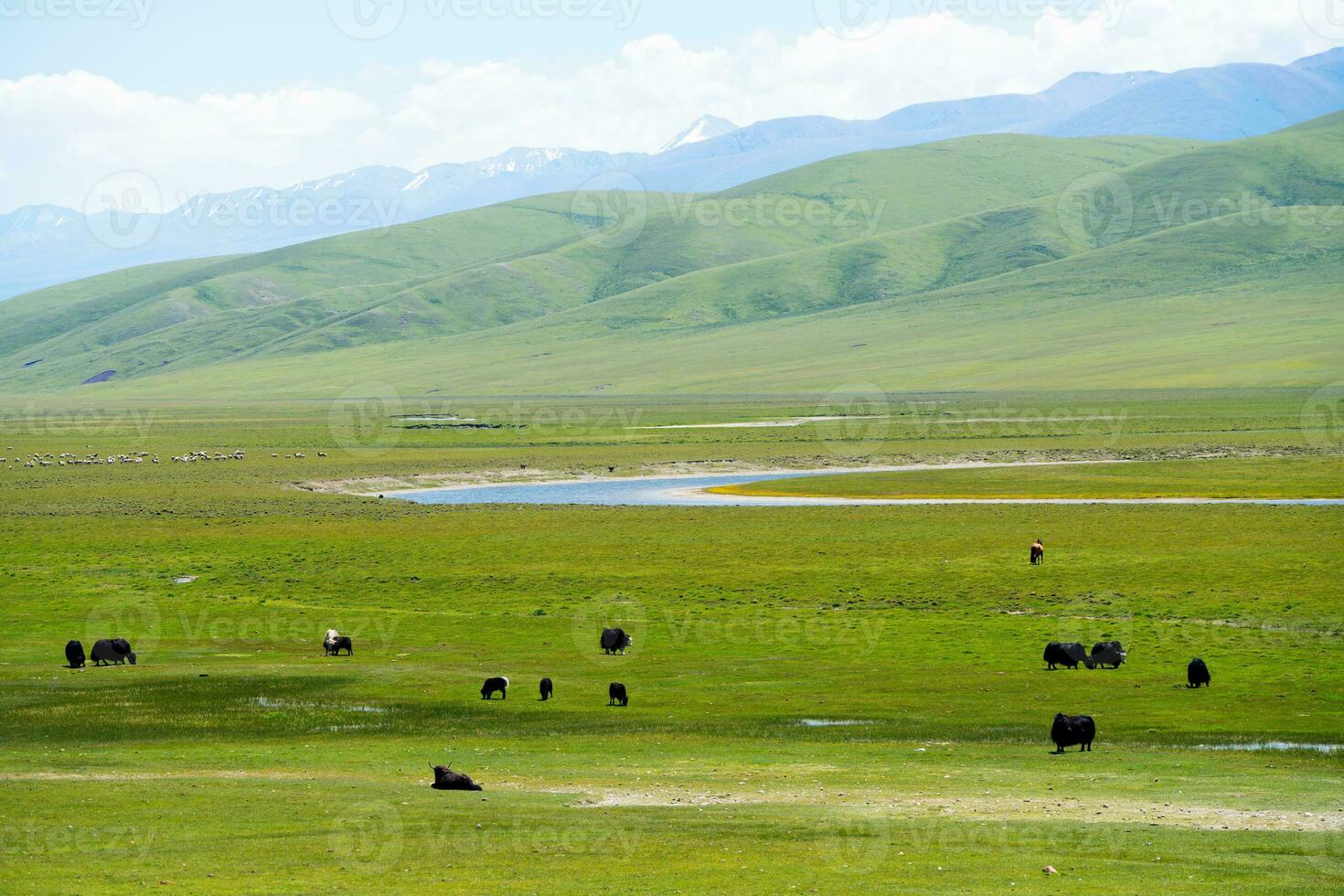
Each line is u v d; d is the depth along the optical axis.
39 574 118.50
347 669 78.94
